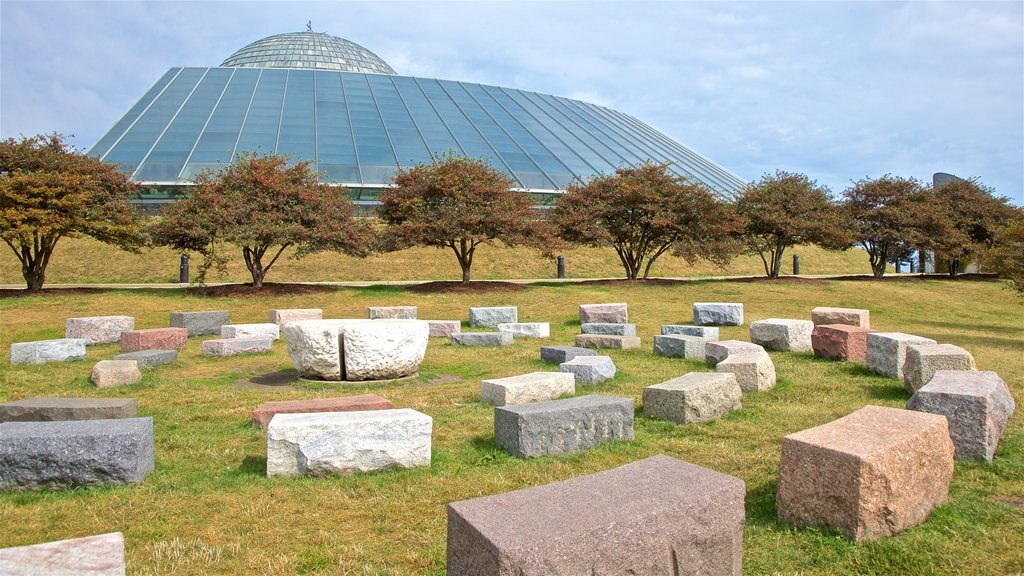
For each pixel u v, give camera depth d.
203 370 12.58
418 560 4.51
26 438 5.77
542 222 26.78
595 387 10.41
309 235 23.66
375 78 58.91
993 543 4.72
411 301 23.56
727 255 29.09
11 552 3.47
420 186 25.78
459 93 58.34
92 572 3.29
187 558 4.54
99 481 5.89
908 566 4.35
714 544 3.98
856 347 12.41
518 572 3.22
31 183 21.52
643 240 29.67
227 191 24.38
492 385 9.18
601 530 3.50
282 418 6.44
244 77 56.09
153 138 43.75
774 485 5.89
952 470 5.50
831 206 31.94
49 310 20.30
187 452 6.91
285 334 11.36
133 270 32.44
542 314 21.89
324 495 5.69
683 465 4.57
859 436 5.07
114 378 10.74
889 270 50.44
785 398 9.49
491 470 6.33
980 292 29.33
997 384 7.21
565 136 53.28
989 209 36.88
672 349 13.55
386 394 9.98
